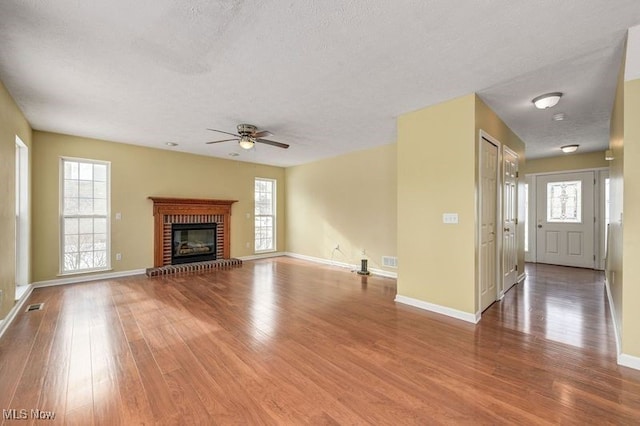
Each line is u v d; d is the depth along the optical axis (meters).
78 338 2.70
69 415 1.68
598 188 5.93
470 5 1.80
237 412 1.72
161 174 5.75
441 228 3.38
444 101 3.34
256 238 7.41
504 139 4.09
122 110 3.62
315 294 4.20
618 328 2.55
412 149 3.66
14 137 3.29
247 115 3.80
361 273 5.52
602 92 3.06
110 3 1.77
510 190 4.38
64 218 4.77
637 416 1.67
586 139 4.97
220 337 2.74
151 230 5.61
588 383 2.00
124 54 2.37
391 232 5.39
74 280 4.80
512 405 1.78
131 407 1.76
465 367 2.21
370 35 2.11
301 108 3.56
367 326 3.02
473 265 3.12
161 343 2.61
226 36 2.12
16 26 1.99
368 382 2.03
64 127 4.32
